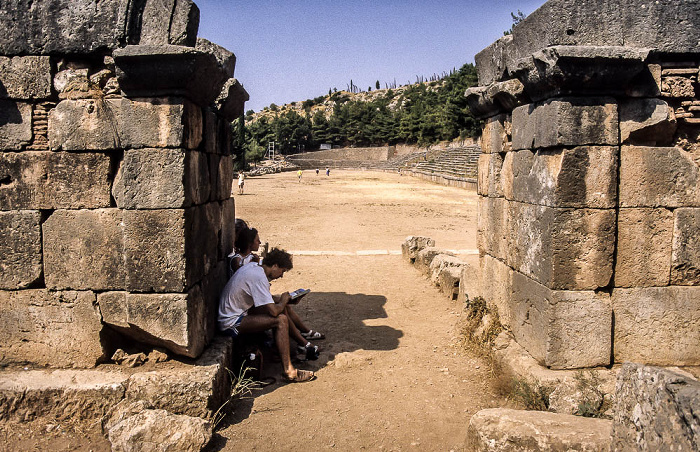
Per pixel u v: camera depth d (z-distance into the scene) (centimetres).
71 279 493
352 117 10275
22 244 492
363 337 711
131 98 466
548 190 504
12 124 488
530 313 544
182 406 460
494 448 372
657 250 511
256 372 561
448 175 4669
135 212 468
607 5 488
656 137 515
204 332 522
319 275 1104
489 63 657
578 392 473
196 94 488
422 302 892
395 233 1772
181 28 472
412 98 9619
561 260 494
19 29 484
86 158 485
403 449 433
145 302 473
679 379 256
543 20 505
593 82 474
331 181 5041
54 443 439
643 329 515
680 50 498
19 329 499
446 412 496
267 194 3412
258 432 455
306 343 639
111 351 509
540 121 516
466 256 1298
